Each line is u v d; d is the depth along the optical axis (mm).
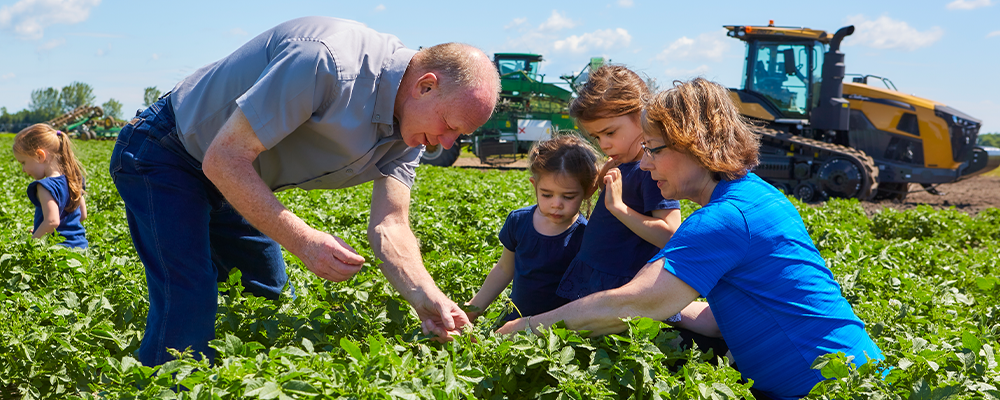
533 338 2684
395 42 3117
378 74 2945
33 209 8164
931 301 4203
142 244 3141
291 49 2797
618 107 3322
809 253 2738
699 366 2643
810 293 2680
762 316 2689
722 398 2469
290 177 3312
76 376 3170
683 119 2656
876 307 3818
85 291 3949
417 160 3518
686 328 3389
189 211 3049
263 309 3324
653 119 2717
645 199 3332
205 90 2949
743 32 15227
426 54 2980
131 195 3080
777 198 2732
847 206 11039
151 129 3047
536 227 3771
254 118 2736
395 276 3168
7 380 3105
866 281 4539
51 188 5062
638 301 2629
